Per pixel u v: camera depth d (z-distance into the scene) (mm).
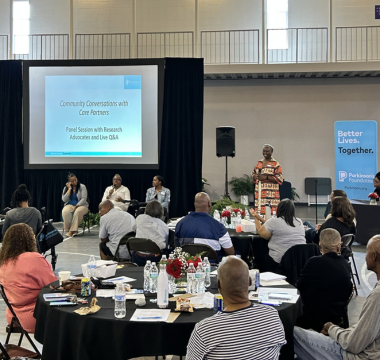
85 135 9414
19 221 5211
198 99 9297
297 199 12281
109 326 2289
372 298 2174
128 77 9312
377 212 7832
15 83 9484
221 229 4012
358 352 2225
